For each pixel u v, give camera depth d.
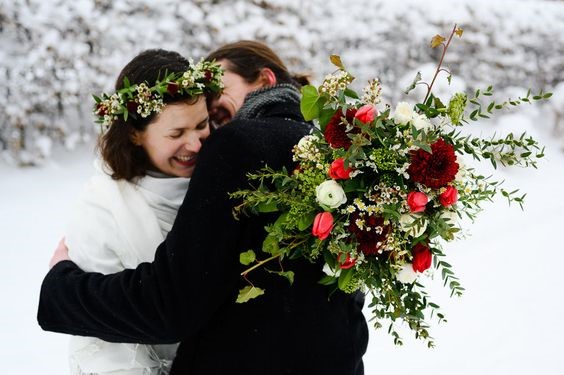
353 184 1.32
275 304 1.40
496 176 5.80
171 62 1.55
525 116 6.37
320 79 5.51
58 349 3.16
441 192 1.30
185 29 5.10
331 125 1.31
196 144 1.56
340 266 1.35
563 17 6.75
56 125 4.81
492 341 3.45
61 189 4.64
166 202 1.62
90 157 5.04
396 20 5.95
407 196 1.31
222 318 1.44
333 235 1.34
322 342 1.42
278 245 1.36
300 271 1.43
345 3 5.75
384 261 1.38
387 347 3.43
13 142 4.76
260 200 1.29
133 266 1.59
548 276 4.15
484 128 6.23
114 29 4.79
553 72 6.73
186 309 1.36
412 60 6.03
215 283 1.35
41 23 4.59
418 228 1.30
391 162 1.28
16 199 4.47
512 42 6.44
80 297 1.45
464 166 1.37
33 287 3.57
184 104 1.51
